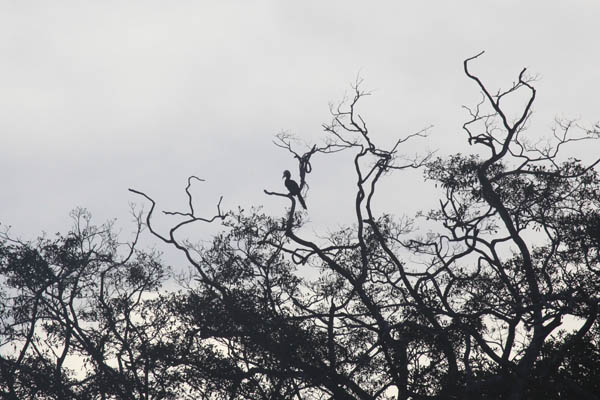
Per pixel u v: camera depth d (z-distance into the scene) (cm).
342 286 5038
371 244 5216
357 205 5003
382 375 4547
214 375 4650
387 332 4384
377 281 5019
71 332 5625
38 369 5541
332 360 4494
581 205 5206
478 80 5212
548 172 5225
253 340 4600
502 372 4375
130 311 5594
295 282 4934
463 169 5234
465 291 4875
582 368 5003
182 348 4859
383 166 5122
